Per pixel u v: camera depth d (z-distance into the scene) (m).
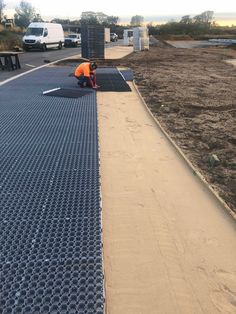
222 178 4.51
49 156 4.86
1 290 2.45
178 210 3.63
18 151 5.03
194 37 54.47
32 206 3.54
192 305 2.45
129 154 5.12
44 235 3.07
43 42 28.28
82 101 8.41
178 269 2.78
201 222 3.42
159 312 2.39
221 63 18.64
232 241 3.13
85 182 4.08
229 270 2.78
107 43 43.22
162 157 5.05
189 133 6.37
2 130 5.99
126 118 7.13
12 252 2.84
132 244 3.06
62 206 3.55
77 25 72.19
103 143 5.55
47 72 13.91
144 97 9.43
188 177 4.42
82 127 6.27
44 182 4.07
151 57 21.42
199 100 9.18
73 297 2.42
